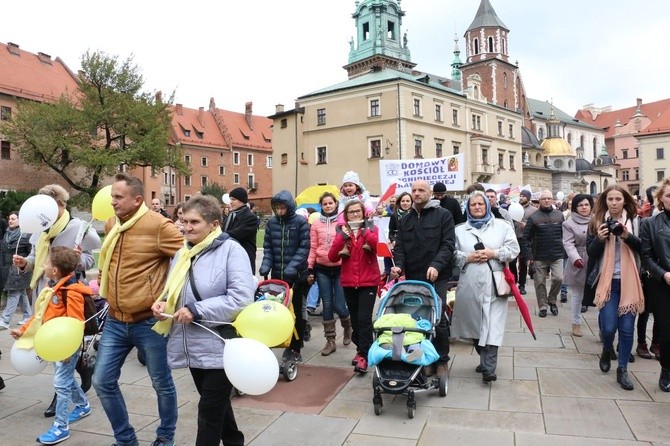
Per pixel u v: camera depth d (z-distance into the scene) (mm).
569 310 9555
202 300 3430
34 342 3957
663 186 5004
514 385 5414
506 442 4059
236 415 4711
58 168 44750
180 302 3457
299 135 55625
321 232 6898
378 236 5992
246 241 6309
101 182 49125
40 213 4695
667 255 4914
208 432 3361
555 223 8852
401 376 4652
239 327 3408
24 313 8977
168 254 3805
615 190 5590
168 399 3900
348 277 6043
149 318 3791
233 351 3191
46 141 40250
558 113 104000
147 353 3816
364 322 5961
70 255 4355
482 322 5457
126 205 3768
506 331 7852
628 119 118312
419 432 4293
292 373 5746
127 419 3939
